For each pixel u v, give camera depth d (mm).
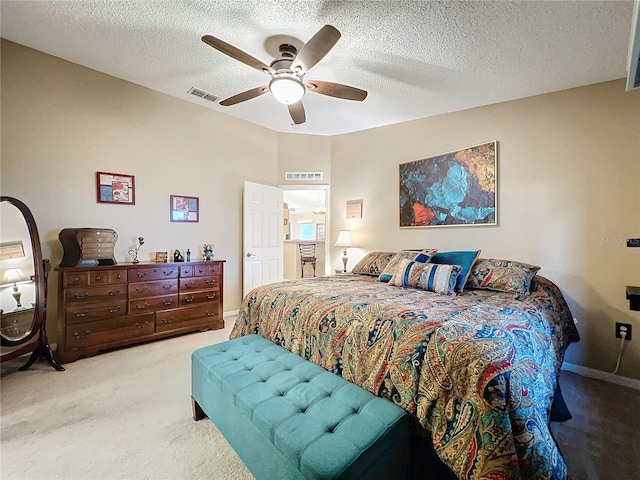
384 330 1496
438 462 1233
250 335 2174
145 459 1471
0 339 2332
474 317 1510
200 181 3908
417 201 3664
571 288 2582
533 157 2791
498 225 2990
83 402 1960
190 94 3510
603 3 1745
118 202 3213
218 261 3639
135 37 2414
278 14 2055
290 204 10188
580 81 2510
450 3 1846
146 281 3039
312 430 1111
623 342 2361
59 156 2842
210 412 1612
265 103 3672
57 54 2738
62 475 1364
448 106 3250
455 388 1139
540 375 1218
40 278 2518
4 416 1798
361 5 1917
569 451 1534
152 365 2541
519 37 2090
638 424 1766
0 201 2404
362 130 4309
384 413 1202
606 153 2439
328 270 4656
